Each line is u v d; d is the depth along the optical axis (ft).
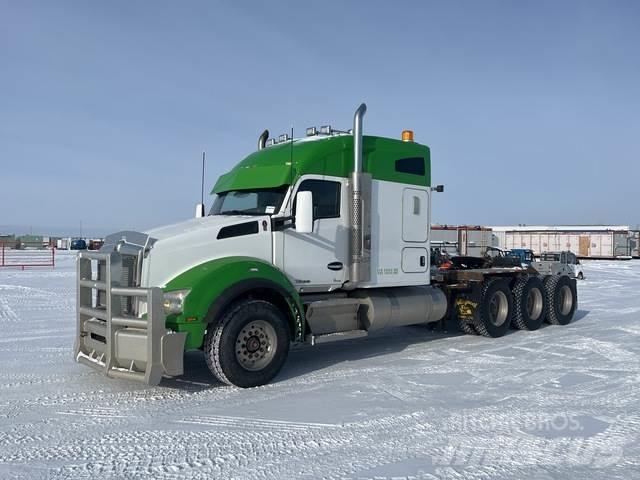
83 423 16.42
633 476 12.81
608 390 20.59
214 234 21.48
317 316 24.23
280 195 23.59
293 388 20.67
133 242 19.92
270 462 13.53
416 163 28.55
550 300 37.14
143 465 13.29
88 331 21.18
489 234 123.44
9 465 13.25
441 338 32.58
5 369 23.50
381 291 27.68
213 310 19.43
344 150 25.27
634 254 211.00
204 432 15.65
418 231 28.50
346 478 12.63
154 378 18.24
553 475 12.84
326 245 24.41
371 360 26.04
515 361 25.89
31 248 199.00
